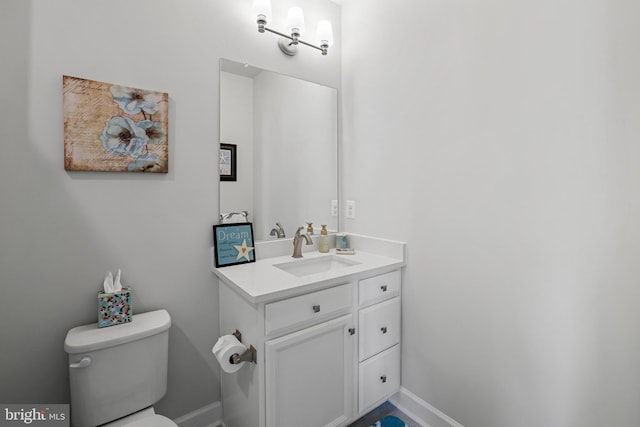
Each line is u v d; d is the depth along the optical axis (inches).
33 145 47.1
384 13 71.5
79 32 49.7
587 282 44.0
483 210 55.1
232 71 65.1
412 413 68.2
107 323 50.7
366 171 77.4
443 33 60.1
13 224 46.4
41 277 48.4
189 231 60.9
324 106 80.2
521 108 49.6
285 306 50.4
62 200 49.4
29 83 46.5
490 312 54.8
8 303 46.5
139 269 56.2
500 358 53.8
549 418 48.4
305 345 53.2
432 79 62.1
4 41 44.9
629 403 41.2
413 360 68.1
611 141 41.2
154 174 56.9
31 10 46.4
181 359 61.1
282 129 72.7
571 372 45.9
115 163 52.6
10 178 45.9
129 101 53.4
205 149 62.2
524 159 49.6
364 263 66.1
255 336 49.3
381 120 73.0
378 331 64.6
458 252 59.1
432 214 63.2
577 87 43.9
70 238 50.3
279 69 72.0
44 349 49.1
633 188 39.8
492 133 53.3
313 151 78.3
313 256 73.0
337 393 58.2
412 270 67.5
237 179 66.4
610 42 40.9
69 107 48.6
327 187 81.3
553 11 45.9
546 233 47.7
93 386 46.3
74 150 49.2
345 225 84.4
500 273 53.2
